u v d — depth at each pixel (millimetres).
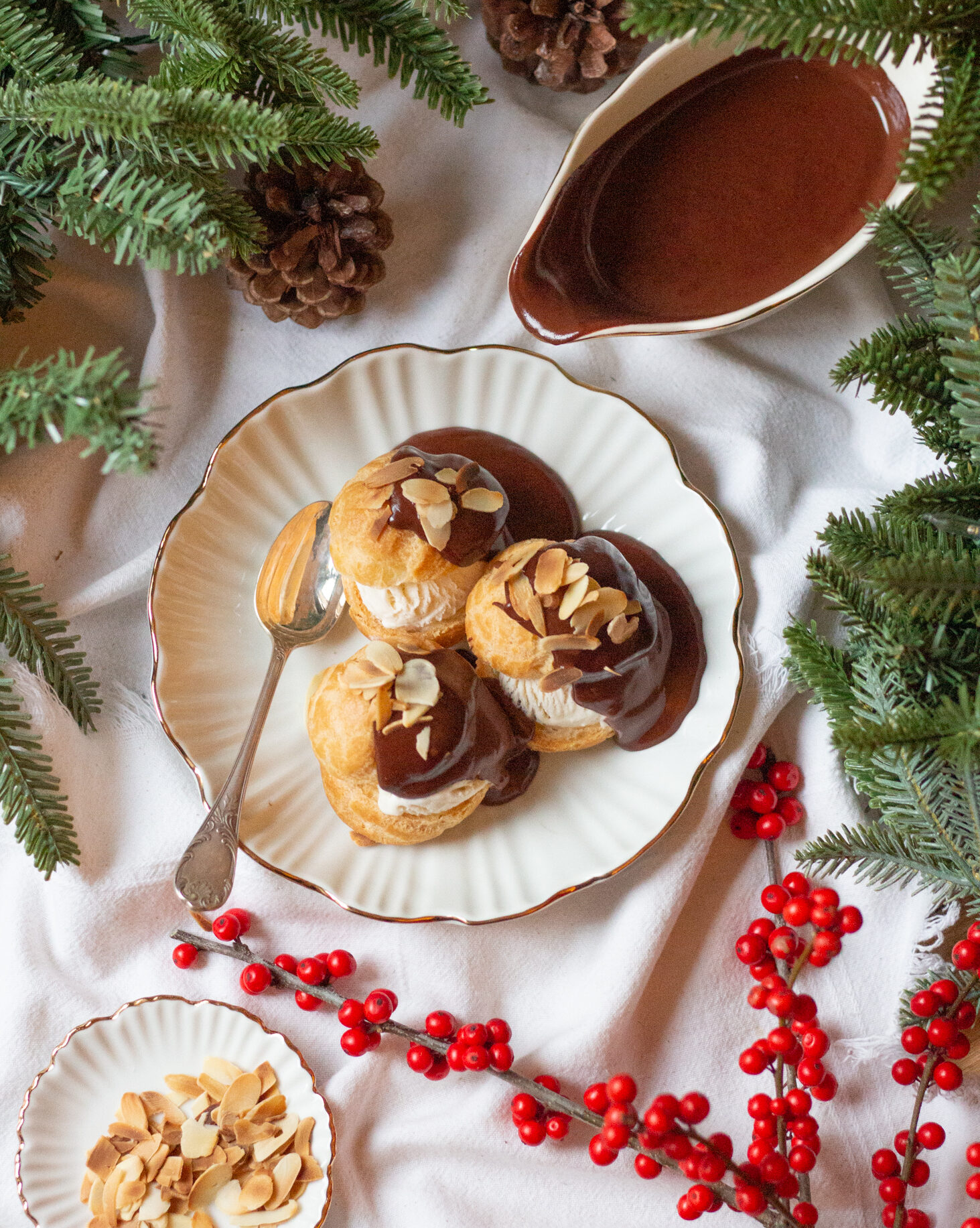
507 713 712
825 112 702
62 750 739
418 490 688
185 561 732
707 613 724
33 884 735
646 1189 725
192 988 738
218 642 737
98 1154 709
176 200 600
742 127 705
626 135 706
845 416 758
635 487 736
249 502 740
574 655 682
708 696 720
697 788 723
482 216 752
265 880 736
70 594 753
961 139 563
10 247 673
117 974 738
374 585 697
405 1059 730
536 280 698
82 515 751
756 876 742
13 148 641
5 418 566
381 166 752
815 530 743
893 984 724
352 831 719
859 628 687
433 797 693
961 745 576
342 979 737
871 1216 725
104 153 627
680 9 540
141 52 734
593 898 744
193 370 752
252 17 640
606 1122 651
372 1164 730
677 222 707
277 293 714
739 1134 733
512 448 740
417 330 755
